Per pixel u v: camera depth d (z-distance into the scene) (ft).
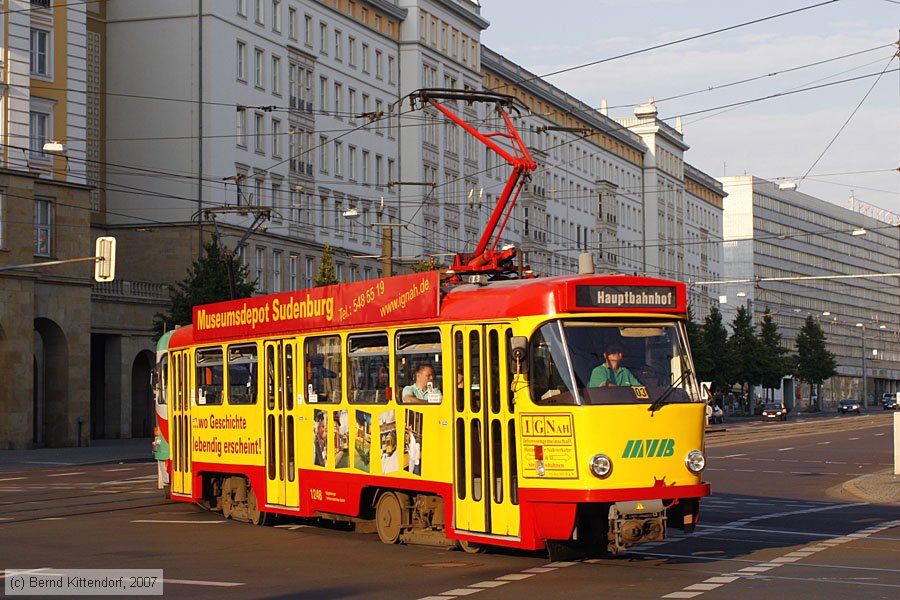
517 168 71.56
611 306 49.26
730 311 515.50
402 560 52.08
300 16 236.02
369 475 58.03
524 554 53.57
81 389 180.86
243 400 68.95
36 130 176.24
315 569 49.65
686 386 49.85
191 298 175.73
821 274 588.91
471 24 294.87
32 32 176.24
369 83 259.80
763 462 130.72
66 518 73.26
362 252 255.50
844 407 435.53
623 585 44.47
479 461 51.29
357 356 59.31
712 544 57.62
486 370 51.11
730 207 523.70
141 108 213.87
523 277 57.62
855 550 55.16
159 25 213.25
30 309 170.81
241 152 217.56
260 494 66.80
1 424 168.55
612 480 47.47
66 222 178.60
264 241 222.48
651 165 399.24
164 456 83.30
